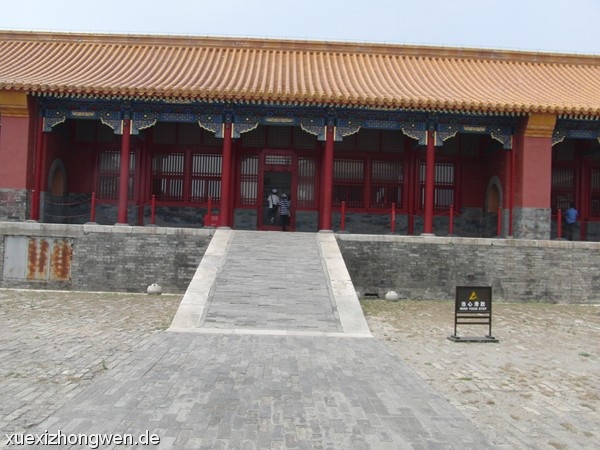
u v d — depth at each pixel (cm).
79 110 2636
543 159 2625
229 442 699
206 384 948
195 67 3006
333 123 2661
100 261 2302
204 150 3047
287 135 3067
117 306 1894
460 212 3100
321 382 984
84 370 1032
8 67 2788
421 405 874
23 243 2308
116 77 2709
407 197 3077
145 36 3269
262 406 841
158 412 802
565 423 834
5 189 2533
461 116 2694
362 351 1265
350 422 784
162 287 2292
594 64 3322
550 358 1288
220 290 1817
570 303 2355
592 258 2378
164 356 1151
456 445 713
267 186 3183
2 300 1967
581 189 3091
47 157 2748
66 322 1559
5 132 2541
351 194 3081
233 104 2622
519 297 2350
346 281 1928
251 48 3306
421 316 1884
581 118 2583
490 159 3027
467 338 1463
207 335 1396
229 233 2400
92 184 3022
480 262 2355
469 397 949
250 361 1129
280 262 2119
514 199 2712
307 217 3044
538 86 2955
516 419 845
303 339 1388
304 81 2833
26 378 973
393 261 2347
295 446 693
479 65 3259
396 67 3175
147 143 3031
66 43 3219
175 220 3019
